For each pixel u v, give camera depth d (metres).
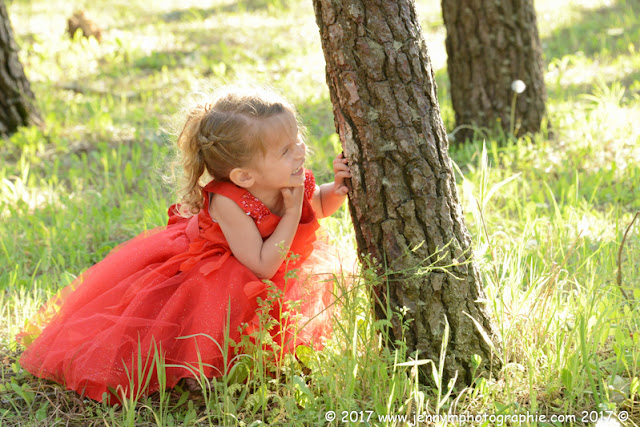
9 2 12.55
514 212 4.20
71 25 9.55
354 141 2.28
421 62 2.23
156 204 4.20
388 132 2.23
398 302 2.37
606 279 3.06
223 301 2.43
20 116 6.24
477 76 5.44
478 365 2.37
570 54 8.44
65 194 4.77
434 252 2.31
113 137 6.08
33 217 4.30
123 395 2.31
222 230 2.51
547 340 2.55
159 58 8.63
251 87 2.53
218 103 2.44
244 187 2.46
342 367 2.34
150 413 2.38
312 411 2.25
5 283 3.42
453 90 5.64
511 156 5.00
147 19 11.44
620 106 6.18
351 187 2.36
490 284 2.55
